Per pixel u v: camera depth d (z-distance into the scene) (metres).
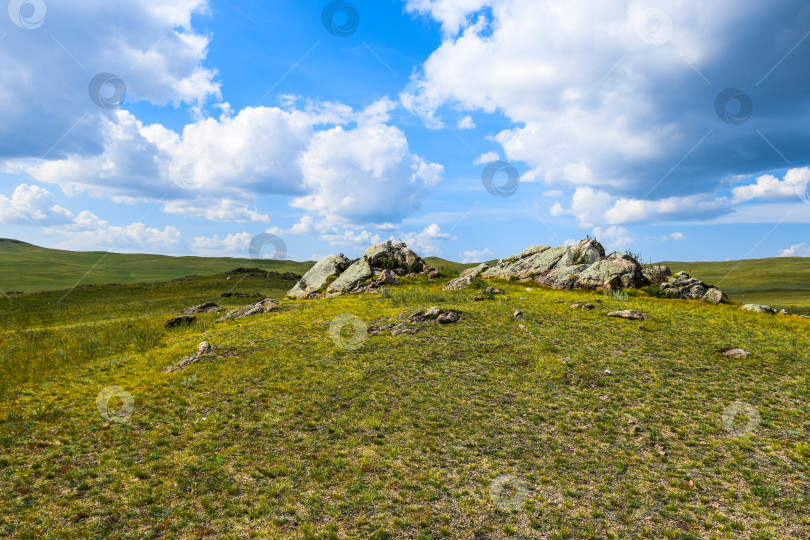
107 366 26.19
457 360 24.47
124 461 13.98
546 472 13.23
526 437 15.55
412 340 28.48
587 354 24.48
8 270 139.25
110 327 43.56
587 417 16.95
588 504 11.57
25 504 11.59
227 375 22.77
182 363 25.12
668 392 18.98
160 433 16.16
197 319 43.19
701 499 11.58
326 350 27.09
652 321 32.12
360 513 11.21
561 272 53.41
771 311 39.41
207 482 12.74
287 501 11.71
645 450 14.42
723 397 18.41
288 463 13.84
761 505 11.25
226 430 16.36
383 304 43.69
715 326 30.92
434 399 19.08
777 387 19.31
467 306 39.09
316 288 59.62
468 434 15.85
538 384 20.58
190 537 10.26
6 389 21.77
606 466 13.54
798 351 24.67
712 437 15.03
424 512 11.18
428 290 50.28
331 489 12.34
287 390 20.48
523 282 55.38
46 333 40.81
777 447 14.14
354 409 18.16
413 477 12.96
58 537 10.25
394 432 16.06
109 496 12.01
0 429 16.62
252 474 13.16
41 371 25.44
